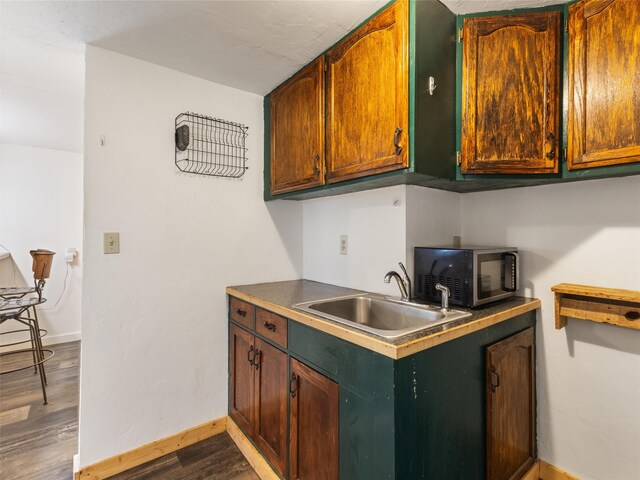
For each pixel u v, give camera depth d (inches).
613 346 56.4
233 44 63.9
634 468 54.6
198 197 77.7
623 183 55.0
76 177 145.7
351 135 59.6
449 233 74.9
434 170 51.8
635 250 53.9
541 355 64.3
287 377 58.1
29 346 134.9
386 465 39.4
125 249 68.5
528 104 52.2
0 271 130.0
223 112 81.2
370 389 41.6
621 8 45.1
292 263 94.0
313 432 51.9
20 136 122.7
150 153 71.3
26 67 71.7
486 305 58.9
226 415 81.4
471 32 54.1
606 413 57.2
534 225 65.5
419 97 49.0
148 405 71.0
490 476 52.2
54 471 66.8
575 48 49.6
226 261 82.0
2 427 82.2
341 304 67.3
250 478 65.0
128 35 60.9
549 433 63.6
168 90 73.4
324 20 56.5
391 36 51.6
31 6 51.9
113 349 67.1
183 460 70.2
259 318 67.4
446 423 44.9
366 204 75.5
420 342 40.6
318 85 67.4
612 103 46.2
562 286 58.8
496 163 53.4
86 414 64.2
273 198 84.8
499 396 54.3
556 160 51.5
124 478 64.9
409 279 63.9
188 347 76.3
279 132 81.0
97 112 65.3
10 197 132.4
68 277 143.9
